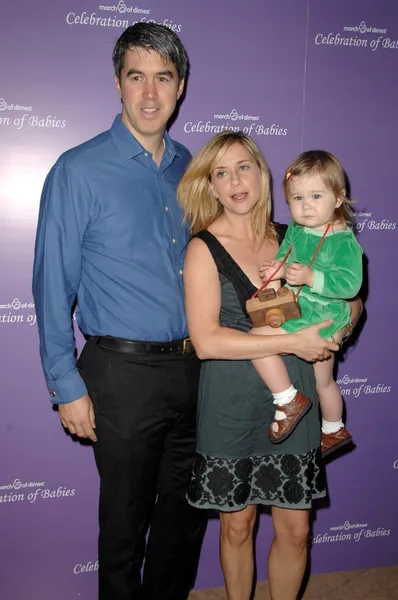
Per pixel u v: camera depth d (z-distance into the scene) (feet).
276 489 6.82
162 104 6.67
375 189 8.98
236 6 8.23
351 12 8.61
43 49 7.73
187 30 8.11
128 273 6.77
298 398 6.49
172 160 7.24
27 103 7.79
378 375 9.37
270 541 9.38
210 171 6.74
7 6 7.56
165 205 7.03
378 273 9.14
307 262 6.50
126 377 6.81
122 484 6.98
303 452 6.73
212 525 9.20
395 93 8.91
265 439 6.82
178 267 7.05
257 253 6.90
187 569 8.10
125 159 6.81
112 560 7.14
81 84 7.89
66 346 6.70
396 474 9.68
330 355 6.94
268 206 6.96
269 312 6.30
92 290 6.88
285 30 8.43
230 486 6.74
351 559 9.71
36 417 8.35
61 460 8.52
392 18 8.77
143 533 7.36
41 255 6.64
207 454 6.81
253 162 6.73
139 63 6.56
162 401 6.97
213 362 6.77
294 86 8.55
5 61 7.65
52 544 8.67
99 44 7.88
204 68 8.23
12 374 8.20
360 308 7.11
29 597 8.70
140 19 7.95
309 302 6.50
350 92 8.75
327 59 8.62
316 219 6.34
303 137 8.68
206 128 8.36
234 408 6.66
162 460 7.52
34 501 8.52
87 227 6.72
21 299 8.12
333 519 9.55
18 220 7.99
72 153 6.70
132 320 6.79
